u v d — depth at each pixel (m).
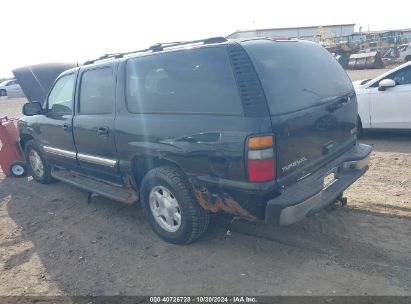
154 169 3.75
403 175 5.28
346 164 3.77
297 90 3.21
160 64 3.56
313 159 3.36
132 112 3.86
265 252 3.57
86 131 4.49
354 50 32.47
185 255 3.65
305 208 3.02
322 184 3.22
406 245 3.46
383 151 6.54
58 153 5.28
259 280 3.16
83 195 5.68
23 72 9.05
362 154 3.87
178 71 3.40
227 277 3.25
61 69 9.47
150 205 3.93
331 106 3.56
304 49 3.63
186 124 3.29
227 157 3.02
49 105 5.44
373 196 4.62
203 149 3.19
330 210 4.28
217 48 3.14
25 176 7.00
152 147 3.62
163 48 3.75
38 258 3.93
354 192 4.81
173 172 3.60
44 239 4.35
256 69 2.95
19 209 5.38
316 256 3.42
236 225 4.13
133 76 3.85
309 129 3.24
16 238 4.45
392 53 30.58
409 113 6.68
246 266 3.38
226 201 3.21
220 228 4.09
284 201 2.92
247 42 3.15
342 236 3.71
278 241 3.73
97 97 4.34
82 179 5.19
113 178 4.43
